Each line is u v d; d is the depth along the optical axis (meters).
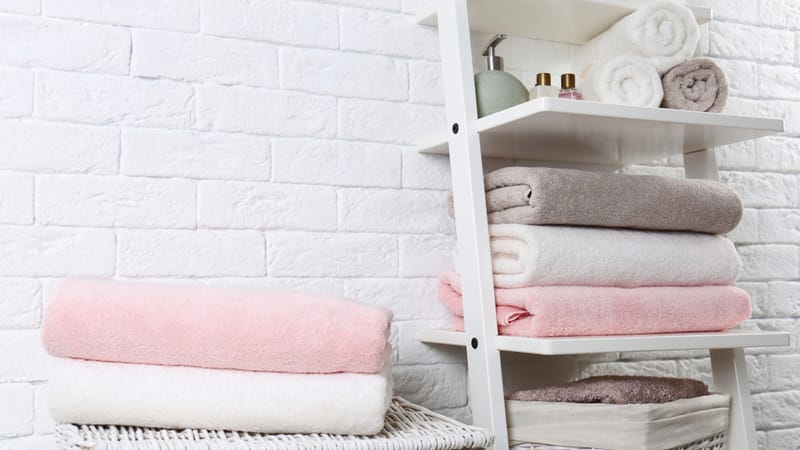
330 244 1.10
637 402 0.94
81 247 0.97
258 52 1.08
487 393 0.98
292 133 1.09
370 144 1.14
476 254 1.00
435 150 1.15
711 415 1.03
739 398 1.15
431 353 1.16
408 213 1.16
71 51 0.98
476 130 1.03
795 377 1.45
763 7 1.47
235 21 1.07
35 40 0.96
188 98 1.03
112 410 0.77
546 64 1.28
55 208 0.96
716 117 1.05
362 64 1.14
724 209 1.08
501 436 0.97
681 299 1.02
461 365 1.18
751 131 1.09
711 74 1.10
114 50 1.00
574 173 0.99
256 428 0.79
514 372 1.21
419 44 1.19
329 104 1.12
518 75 1.26
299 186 1.09
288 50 1.10
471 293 1.01
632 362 1.31
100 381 0.77
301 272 1.08
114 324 0.78
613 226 1.03
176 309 0.79
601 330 0.96
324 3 1.12
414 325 1.15
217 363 0.80
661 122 1.02
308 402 0.79
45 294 0.95
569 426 0.96
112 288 0.80
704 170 1.22
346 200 1.12
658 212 1.03
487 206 1.04
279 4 1.09
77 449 0.71
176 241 1.01
